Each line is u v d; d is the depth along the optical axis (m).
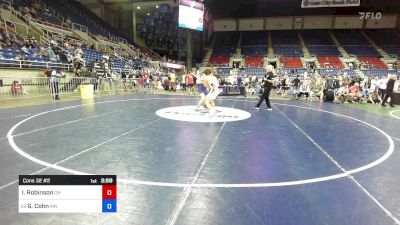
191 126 7.31
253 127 7.39
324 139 6.20
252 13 43.31
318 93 16.97
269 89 11.21
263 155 4.85
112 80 18.64
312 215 2.82
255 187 3.47
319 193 3.34
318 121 8.70
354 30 43.12
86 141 5.52
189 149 5.12
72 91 15.89
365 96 17.16
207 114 9.56
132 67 26.39
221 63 39.06
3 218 2.68
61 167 4.00
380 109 12.70
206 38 43.44
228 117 9.02
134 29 37.94
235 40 44.50
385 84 15.44
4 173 3.75
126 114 9.14
